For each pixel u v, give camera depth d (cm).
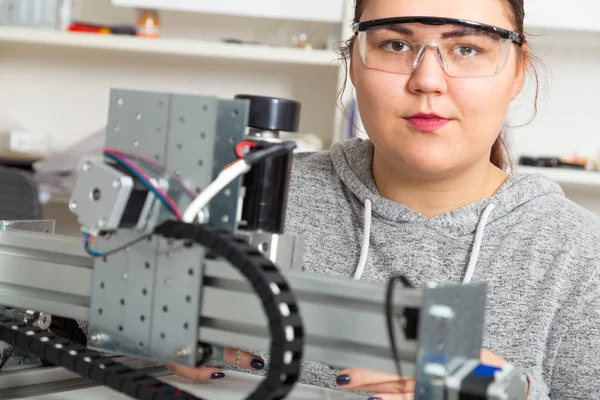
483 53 128
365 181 156
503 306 143
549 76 307
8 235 107
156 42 315
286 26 340
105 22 354
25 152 349
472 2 129
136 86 357
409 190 151
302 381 149
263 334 89
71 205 96
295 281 87
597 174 292
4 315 109
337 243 159
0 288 108
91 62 360
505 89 132
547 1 291
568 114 318
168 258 93
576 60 316
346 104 286
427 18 125
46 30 320
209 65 351
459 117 130
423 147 132
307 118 345
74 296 103
